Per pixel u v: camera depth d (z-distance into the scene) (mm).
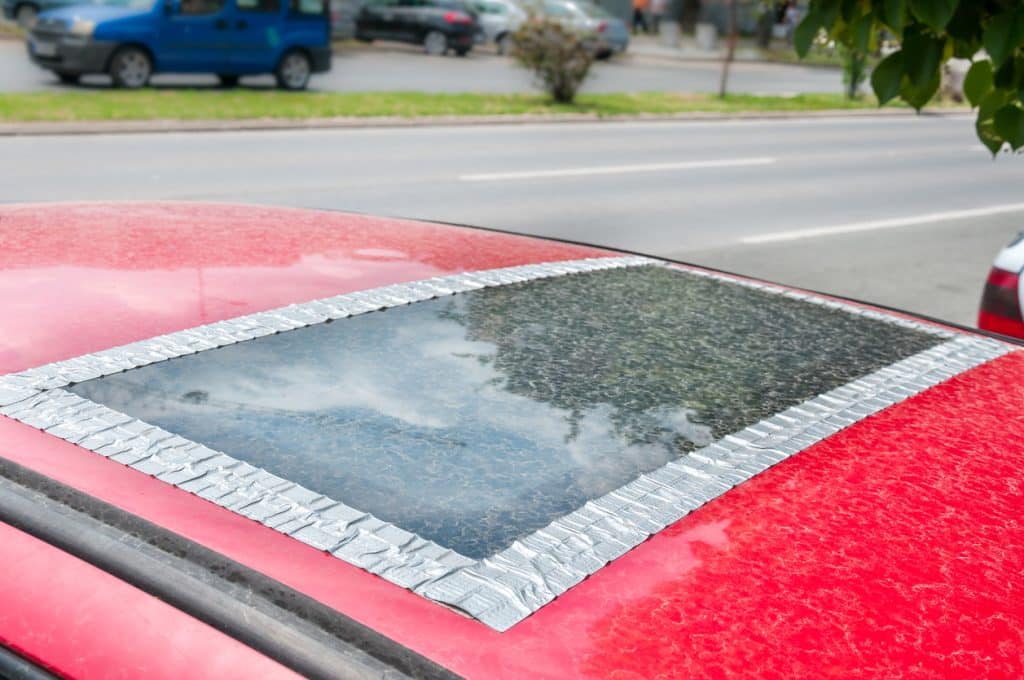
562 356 1476
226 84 20766
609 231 10227
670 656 872
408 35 31688
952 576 998
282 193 11281
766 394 1402
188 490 1080
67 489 1082
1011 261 3887
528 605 922
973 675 871
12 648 972
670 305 1782
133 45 18359
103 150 13539
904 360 1600
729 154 16938
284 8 20203
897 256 9570
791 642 895
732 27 27375
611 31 34969
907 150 18703
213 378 1324
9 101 16266
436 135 17312
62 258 1696
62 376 1296
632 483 1127
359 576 958
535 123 20203
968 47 3189
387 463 1143
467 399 1307
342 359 1405
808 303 1899
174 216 2088
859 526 1074
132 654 929
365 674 854
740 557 1005
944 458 1245
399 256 1904
